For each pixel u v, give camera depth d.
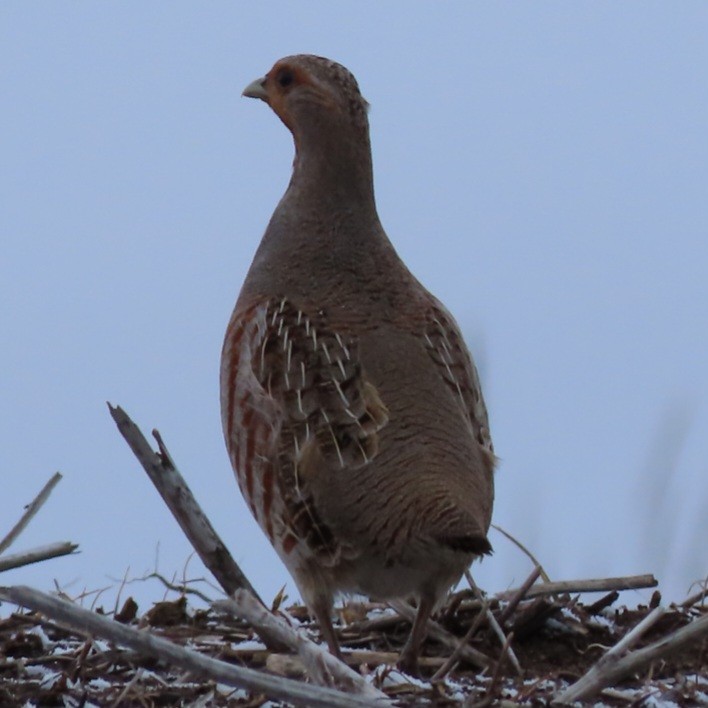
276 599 13.97
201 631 12.80
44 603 8.83
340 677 9.77
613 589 12.92
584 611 13.35
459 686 11.52
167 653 8.88
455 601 13.16
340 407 12.32
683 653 12.41
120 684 11.26
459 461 12.19
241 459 13.01
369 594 12.27
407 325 13.09
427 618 12.03
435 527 11.24
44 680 11.21
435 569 11.78
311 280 13.40
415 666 11.91
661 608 11.16
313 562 12.28
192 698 10.98
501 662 10.12
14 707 10.67
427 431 12.21
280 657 11.30
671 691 11.15
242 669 8.90
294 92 14.27
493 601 13.38
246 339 13.20
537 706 10.15
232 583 12.44
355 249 13.59
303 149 14.08
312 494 12.13
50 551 12.20
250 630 12.84
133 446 12.26
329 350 12.69
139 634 8.89
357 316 13.04
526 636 12.98
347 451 12.07
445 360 12.95
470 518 11.18
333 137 13.91
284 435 12.45
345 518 11.95
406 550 11.58
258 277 13.66
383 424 12.16
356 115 14.01
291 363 12.68
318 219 13.72
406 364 12.66
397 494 11.72
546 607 12.81
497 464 12.81
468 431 12.64
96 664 11.58
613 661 10.42
